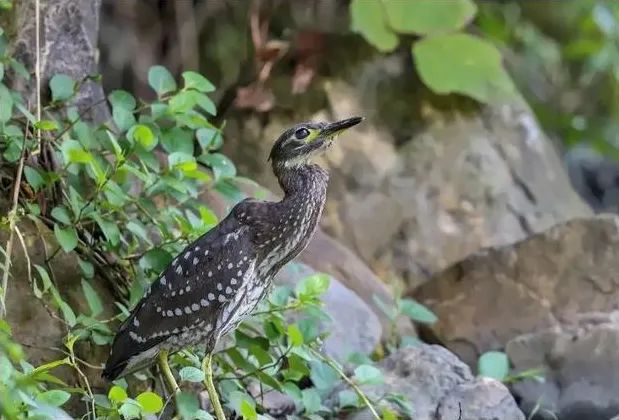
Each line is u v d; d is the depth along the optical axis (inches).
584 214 583.2
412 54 587.5
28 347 365.4
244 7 602.2
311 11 596.7
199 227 381.7
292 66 585.9
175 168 379.6
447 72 556.7
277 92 577.9
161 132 397.1
